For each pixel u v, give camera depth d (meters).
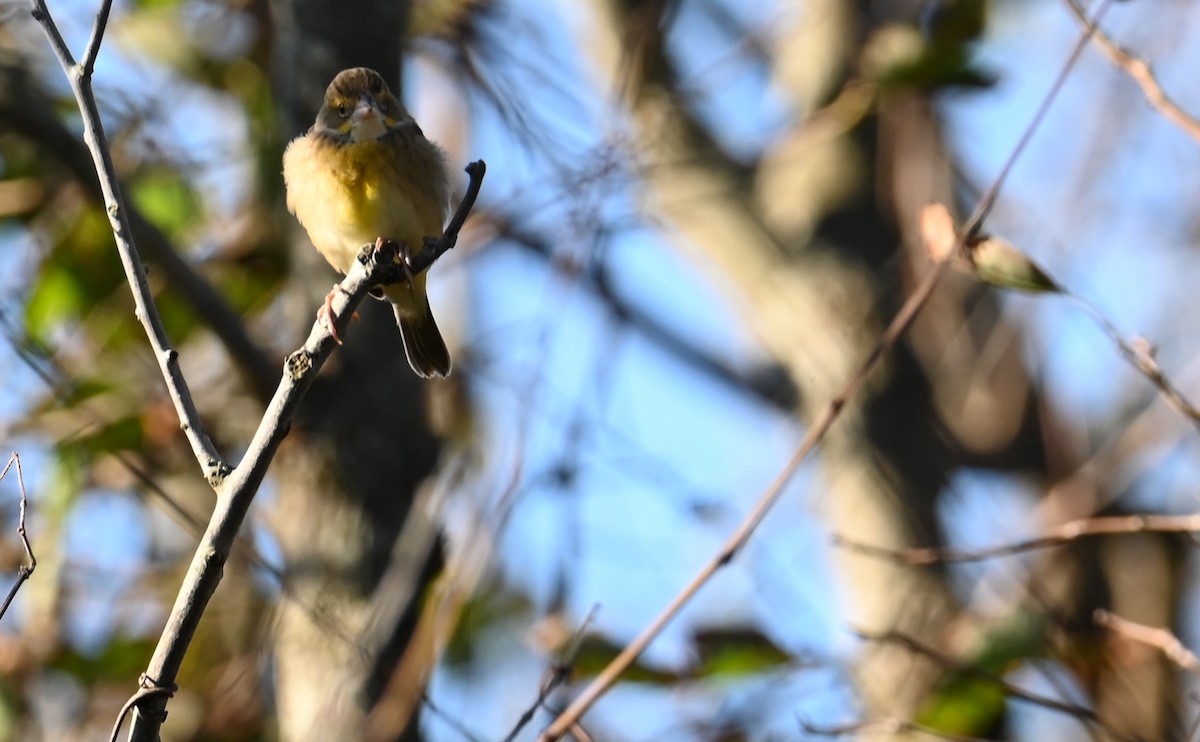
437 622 8.13
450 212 10.18
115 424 11.39
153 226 9.77
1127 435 12.49
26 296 12.70
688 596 8.12
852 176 13.19
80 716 11.90
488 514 7.93
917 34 12.38
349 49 10.27
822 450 12.59
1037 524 12.56
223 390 12.16
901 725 8.72
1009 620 9.30
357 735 8.73
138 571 12.74
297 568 9.55
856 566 12.13
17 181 12.14
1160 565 12.77
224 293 11.69
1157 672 9.59
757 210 13.37
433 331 9.76
